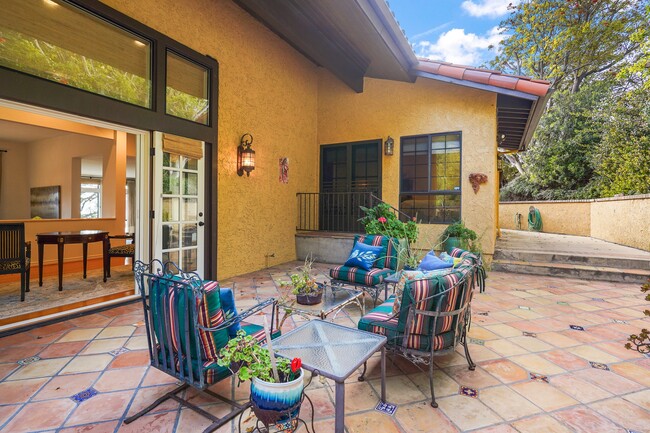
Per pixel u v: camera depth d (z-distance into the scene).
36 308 3.46
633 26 10.98
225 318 1.81
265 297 4.09
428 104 6.44
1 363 2.38
